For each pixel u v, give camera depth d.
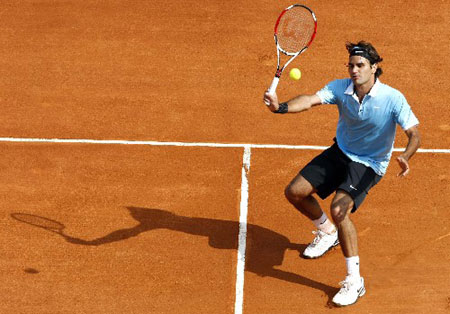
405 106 12.45
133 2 24.22
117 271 14.12
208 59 21.31
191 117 18.86
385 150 13.05
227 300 13.48
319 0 23.94
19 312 13.29
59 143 17.95
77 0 24.38
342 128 13.23
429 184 16.27
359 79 12.28
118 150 17.64
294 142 17.84
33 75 20.77
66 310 13.33
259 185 16.38
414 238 14.76
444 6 23.59
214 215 15.51
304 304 13.37
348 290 13.15
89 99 19.67
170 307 13.36
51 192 16.27
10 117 18.98
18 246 14.75
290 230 15.10
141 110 19.17
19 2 24.38
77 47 22.00
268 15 23.28
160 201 15.92
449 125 18.44
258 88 20.02
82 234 15.03
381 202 15.73
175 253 14.51
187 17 23.30
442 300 13.35
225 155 17.39
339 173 13.34
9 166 17.14
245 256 14.44
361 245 14.59
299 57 21.23
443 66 20.84
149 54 21.59
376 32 22.38
